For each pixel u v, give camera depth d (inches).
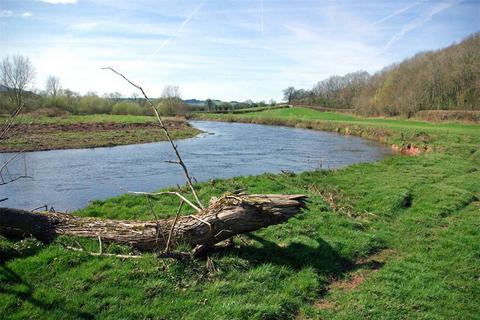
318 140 1972.2
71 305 247.8
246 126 3257.9
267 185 640.4
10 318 229.3
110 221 348.5
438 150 1371.8
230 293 283.7
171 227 327.3
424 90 3093.0
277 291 297.0
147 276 288.2
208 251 340.2
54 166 1071.0
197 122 3927.2
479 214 541.6
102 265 292.4
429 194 646.5
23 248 303.0
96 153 1371.8
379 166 989.8
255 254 347.6
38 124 1931.6
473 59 2947.8
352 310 282.8
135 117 3085.6
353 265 368.5
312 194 602.2
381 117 3486.7
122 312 247.8
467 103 2807.6
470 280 341.7
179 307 259.8
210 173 981.8
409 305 294.5
